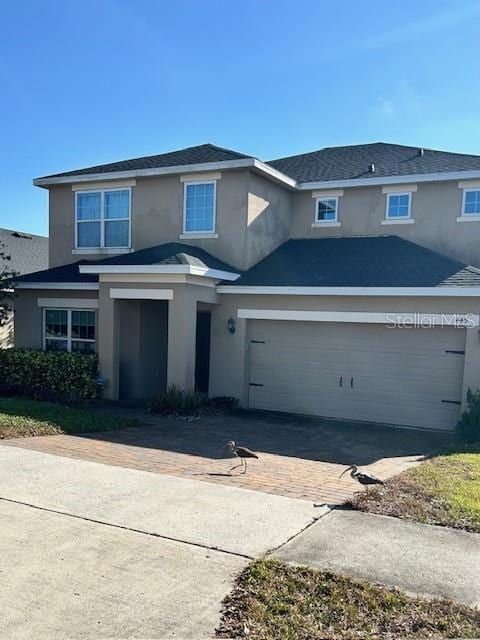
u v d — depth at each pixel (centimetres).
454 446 1066
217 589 444
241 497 685
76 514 609
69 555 504
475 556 514
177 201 1652
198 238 1620
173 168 1611
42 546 523
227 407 1429
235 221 1570
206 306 1538
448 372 1277
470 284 1232
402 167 1742
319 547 530
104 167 1823
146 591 440
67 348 1672
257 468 845
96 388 1444
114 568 479
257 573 469
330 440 1116
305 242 1755
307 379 1430
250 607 417
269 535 558
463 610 418
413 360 1313
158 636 382
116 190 1744
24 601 424
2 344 2028
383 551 522
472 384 1230
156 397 1327
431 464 884
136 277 1408
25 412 1204
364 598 432
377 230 1702
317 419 1375
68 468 801
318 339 1416
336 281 1373
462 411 1244
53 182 1806
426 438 1167
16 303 1731
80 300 1630
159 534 555
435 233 1627
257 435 1134
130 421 1187
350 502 657
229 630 390
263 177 1636
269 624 397
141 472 792
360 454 991
